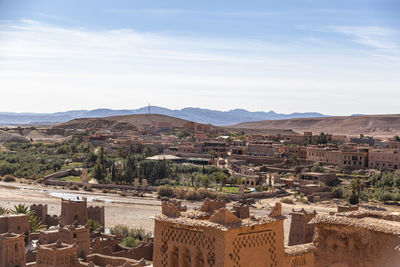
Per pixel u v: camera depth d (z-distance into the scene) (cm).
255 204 17812
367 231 3353
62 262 7138
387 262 3244
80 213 11469
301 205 17675
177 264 3078
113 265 7731
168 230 3117
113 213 16025
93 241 9075
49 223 12119
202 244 2953
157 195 19938
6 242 7781
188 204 17925
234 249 2914
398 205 16988
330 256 3503
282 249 3188
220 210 2958
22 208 11856
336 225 3484
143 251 9306
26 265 7981
